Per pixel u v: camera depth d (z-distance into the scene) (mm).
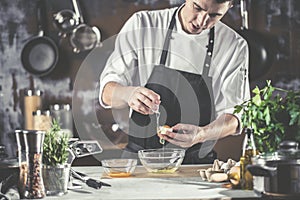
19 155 2516
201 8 4246
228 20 4367
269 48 4484
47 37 4531
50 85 4531
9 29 4527
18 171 2619
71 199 2465
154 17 4359
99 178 2936
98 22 4484
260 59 4426
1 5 4512
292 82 4504
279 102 2705
